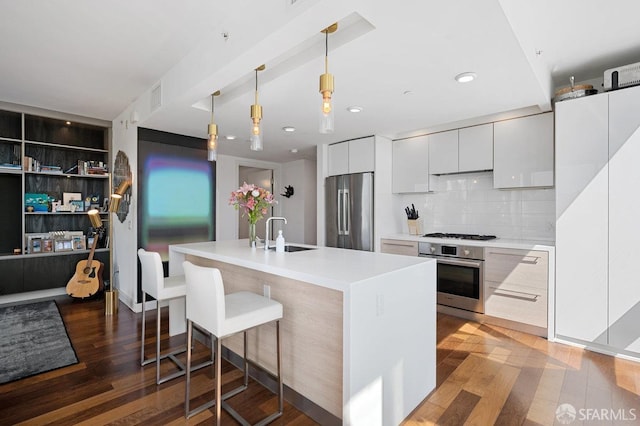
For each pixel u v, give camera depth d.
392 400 1.79
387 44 1.88
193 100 2.76
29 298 4.21
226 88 2.86
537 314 3.01
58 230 4.55
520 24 1.89
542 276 2.97
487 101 2.86
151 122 3.54
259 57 1.98
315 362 1.88
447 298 3.65
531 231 3.57
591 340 2.70
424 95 2.71
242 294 2.12
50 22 2.11
